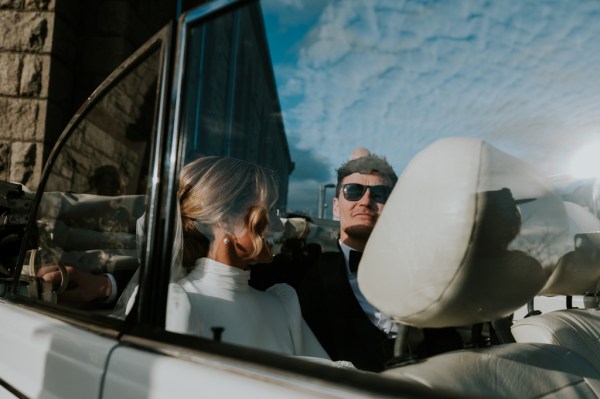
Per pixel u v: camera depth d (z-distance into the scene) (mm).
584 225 1119
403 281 881
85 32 5664
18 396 1188
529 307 1292
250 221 1227
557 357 1048
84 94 5617
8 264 1816
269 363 811
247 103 1139
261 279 1347
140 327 1055
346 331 1059
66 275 1381
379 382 707
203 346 917
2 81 5082
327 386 721
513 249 926
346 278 1075
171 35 1155
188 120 1149
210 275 1203
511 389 894
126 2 5672
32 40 5117
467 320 895
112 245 1331
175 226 1121
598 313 1353
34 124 5066
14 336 1310
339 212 1089
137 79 1239
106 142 1323
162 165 1115
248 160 1207
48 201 1554
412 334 901
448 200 870
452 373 848
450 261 853
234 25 1105
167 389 850
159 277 1070
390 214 927
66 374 1062
